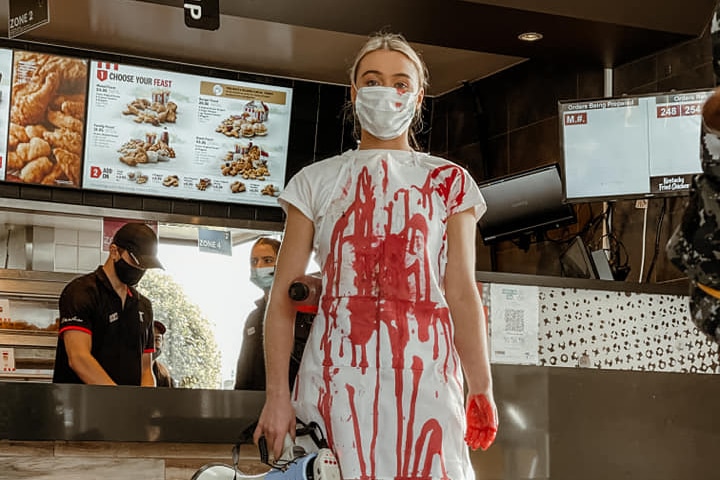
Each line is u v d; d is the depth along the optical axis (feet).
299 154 24.32
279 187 24.12
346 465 7.04
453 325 7.35
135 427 12.53
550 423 14.25
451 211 7.45
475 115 24.17
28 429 12.17
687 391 15.02
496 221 20.24
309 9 18.99
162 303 19.63
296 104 24.25
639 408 14.73
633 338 15.10
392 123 7.52
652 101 17.99
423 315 7.22
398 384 7.09
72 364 16.62
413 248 7.25
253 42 22.40
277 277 7.50
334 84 24.57
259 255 19.61
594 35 19.81
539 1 18.81
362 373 7.13
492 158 23.76
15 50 22.04
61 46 22.49
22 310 20.38
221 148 23.67
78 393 12.37
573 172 18.33
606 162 18.16
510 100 23.36
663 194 17.87
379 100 7.47
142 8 20.63
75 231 21.93
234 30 21.77
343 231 7.32
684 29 19.42
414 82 7.66
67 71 22.43
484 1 18.58
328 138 24.53
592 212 20.99
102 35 22.08
